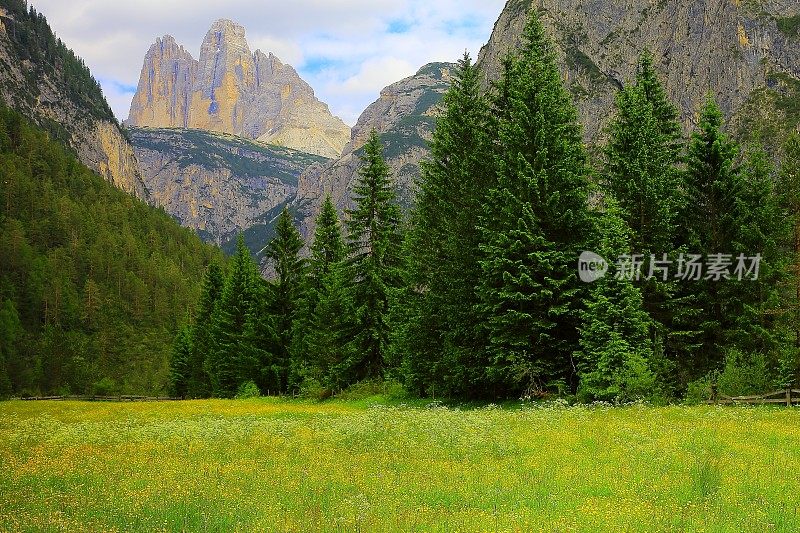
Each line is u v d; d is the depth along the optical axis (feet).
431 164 135.44
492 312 111.34
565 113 118.32
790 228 118.01
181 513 34.17
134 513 34.50
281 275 202.90
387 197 161.68
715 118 123.95
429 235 133.90
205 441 65.77
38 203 535.19
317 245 194.18
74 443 68.49
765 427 67.97
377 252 156.87
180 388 284.00
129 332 427.74
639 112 127.34
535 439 61.46
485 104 131.95
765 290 115.14
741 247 116.16
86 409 129.80
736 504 35.68
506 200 110.11
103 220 606.55
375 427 71.36
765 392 100.07
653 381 101.09
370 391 150.71
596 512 33.65
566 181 111.34
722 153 121.29
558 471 45.42
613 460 50.16
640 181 118.83
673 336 115.65
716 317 119.85
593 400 104.58
